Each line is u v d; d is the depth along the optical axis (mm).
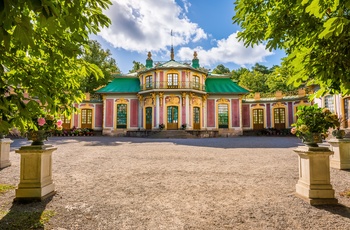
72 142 14609
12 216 2930
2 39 1414
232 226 2670
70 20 1771
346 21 1551
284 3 3160
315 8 1702
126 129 24609
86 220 2832
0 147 6199
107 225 2693
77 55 2277
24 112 2092
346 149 6258
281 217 2916
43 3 1379
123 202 3508
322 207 3250
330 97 16531
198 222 2781
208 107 25516
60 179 4926
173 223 2756
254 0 3457
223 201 3551
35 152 3562
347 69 2225
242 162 7062
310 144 3621
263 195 3844
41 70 2736
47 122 3711
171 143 13898
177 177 5129
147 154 8727
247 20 3721
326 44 2268
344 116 15031
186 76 23734
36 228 2592
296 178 5035
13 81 2301
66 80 3084
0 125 1858
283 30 3137
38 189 3553
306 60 2312
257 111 26875
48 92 2469
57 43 2238
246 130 26594
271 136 23469
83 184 4539
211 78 27422
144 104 24422
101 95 25812
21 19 1438
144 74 24750
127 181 4777
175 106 23375
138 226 2670
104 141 15531
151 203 3469
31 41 1480
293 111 24719
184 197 3752
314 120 3547
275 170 5875
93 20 2129
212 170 5871
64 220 2826
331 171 5918
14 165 6566
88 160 7348
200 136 21812
